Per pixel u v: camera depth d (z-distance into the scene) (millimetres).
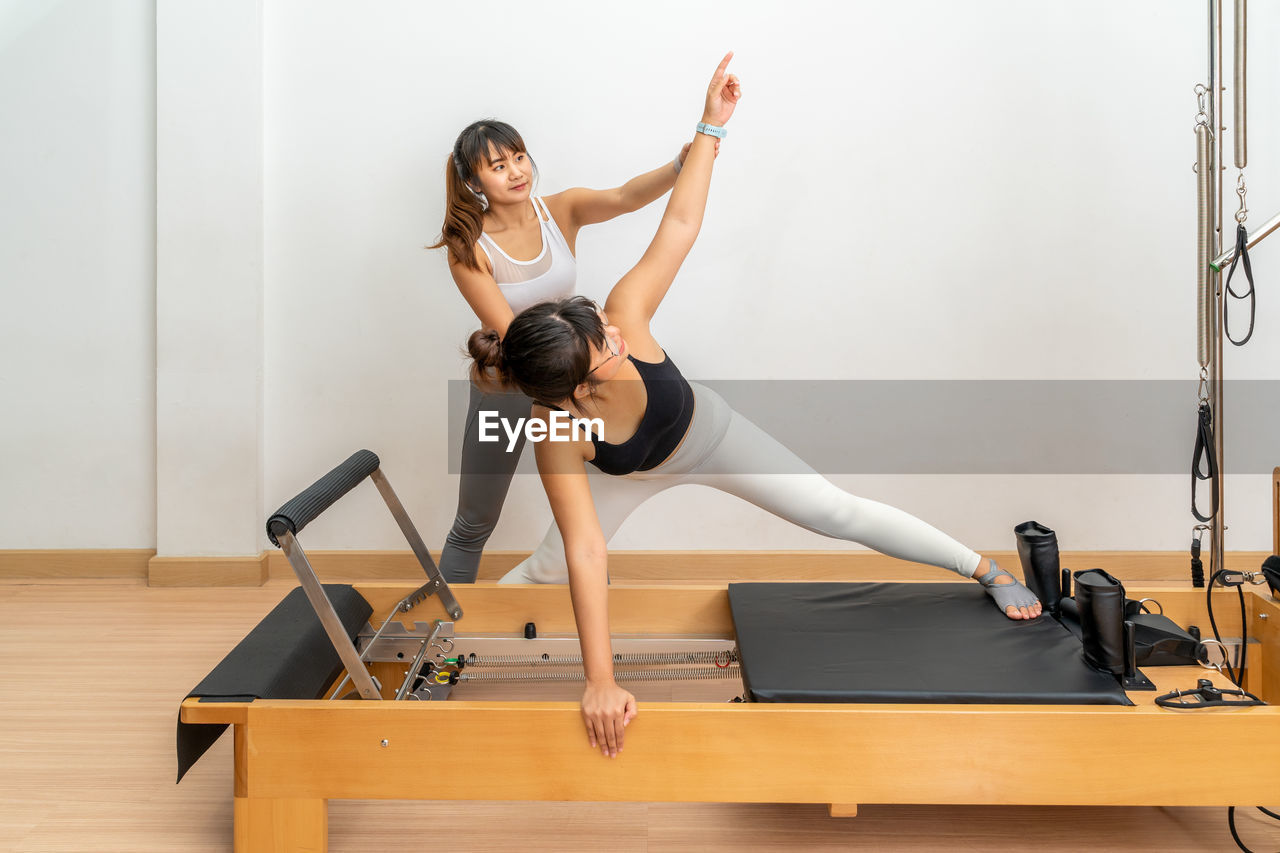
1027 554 2326
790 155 3660
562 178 3682
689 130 3639
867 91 3631
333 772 1817
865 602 2371
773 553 3820
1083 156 3646
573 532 1891
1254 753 1758
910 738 1772
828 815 2104
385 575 3824
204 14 3602
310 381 3791
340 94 3670
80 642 3160
